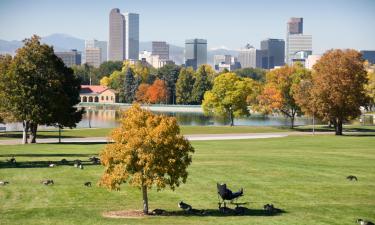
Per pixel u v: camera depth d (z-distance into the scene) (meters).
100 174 57.81
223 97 172.12
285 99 159.12
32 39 100.81
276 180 54.94
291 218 38.19
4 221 36.66
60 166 63.78
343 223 36.94
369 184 52.94
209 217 38.53
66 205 43.06
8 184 51.66
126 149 38.59
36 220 37.03
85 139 114.12
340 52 126.00
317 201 45.00
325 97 125.31
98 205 43.22
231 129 145.50
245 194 47.88
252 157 74.38
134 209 41.72
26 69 96.81
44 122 100.81
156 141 38.75
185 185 51.91
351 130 146.88
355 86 124.81
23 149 86.50
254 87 195.12
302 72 160.12
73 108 107.69
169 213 40.16
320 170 61.66
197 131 139.00
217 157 74.19
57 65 105.38
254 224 35.81
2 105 97.38
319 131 144.25
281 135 127.44
